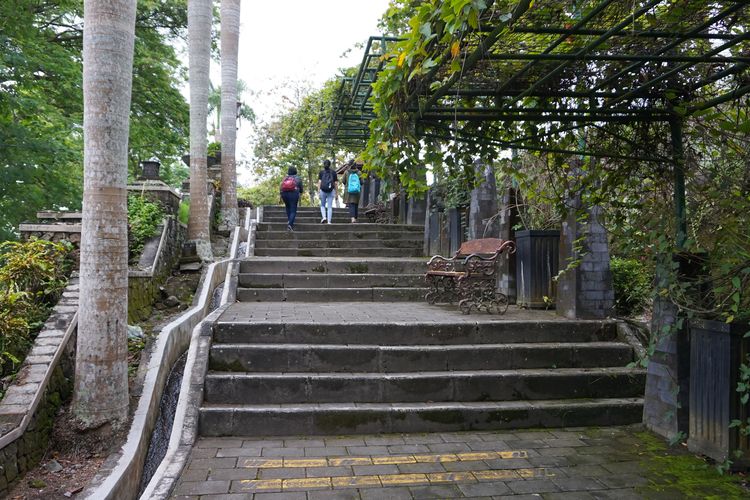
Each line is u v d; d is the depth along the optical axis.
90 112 4.02
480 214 8.41
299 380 4.58
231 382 4.54
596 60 3.51
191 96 9.23
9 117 9.55
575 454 3.95
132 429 4.00
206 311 7.02
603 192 4.61
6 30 8.91
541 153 4.79
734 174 3.80
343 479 3.48
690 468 3.69
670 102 4.07
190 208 8.98
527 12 3.05
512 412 4.50
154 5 12.23
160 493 3.22
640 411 4.67
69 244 5.83
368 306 7.22
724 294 3.62
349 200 13.77
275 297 7.79
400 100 3.52
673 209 4.15
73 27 12.23
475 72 3.70
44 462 3.68
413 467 3.69
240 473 3.55
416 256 10.73
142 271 6.62
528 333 5.50
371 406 4.45
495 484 3.43
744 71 3.73
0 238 8.99
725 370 3.61
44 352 4.28
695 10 3.03
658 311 4.34
